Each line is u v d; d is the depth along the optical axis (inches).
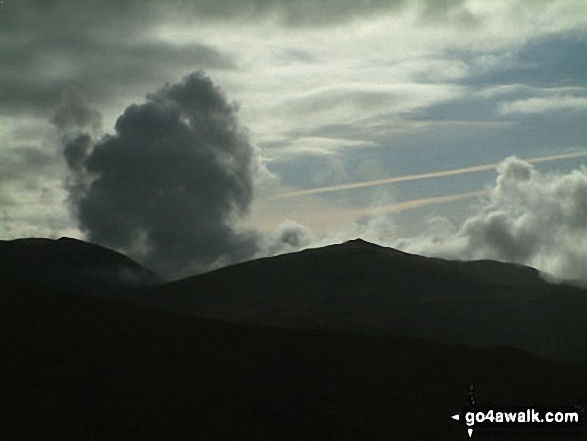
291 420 6289.4
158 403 6269.7
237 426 5925.2
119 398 6348.4
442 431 6323.8
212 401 6446.9
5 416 5713.6
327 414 6456.7
